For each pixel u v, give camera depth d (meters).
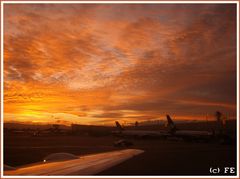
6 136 111.94
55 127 152.88
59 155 30.27
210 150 51.16
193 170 26.03
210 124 133.50
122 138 110.12
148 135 104.62
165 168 26.41
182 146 63.97
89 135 135.88
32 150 52.69
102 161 29.06
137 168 25.39
